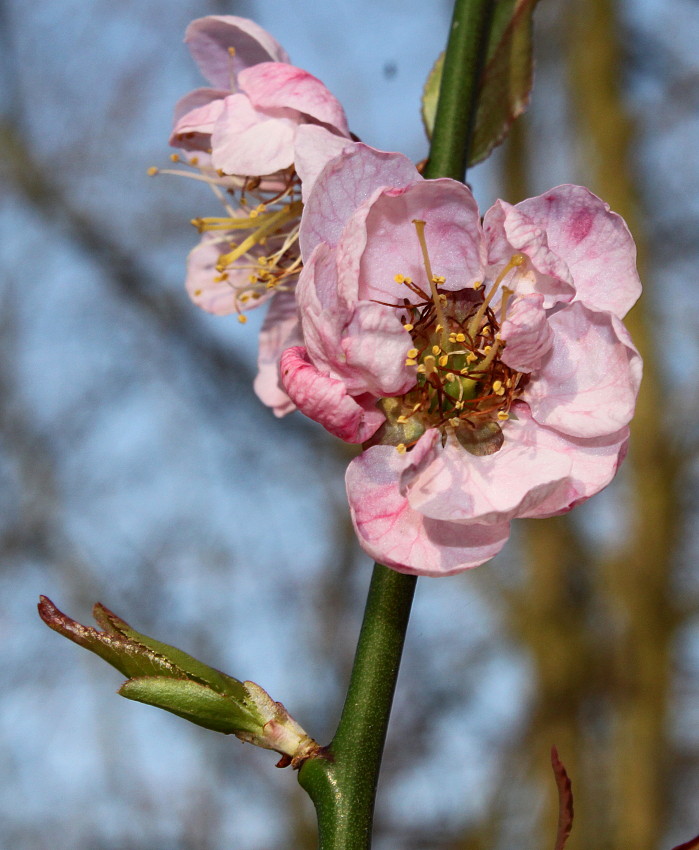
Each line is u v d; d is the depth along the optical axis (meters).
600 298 0.27
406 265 0.28
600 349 0.27
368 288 0.28
